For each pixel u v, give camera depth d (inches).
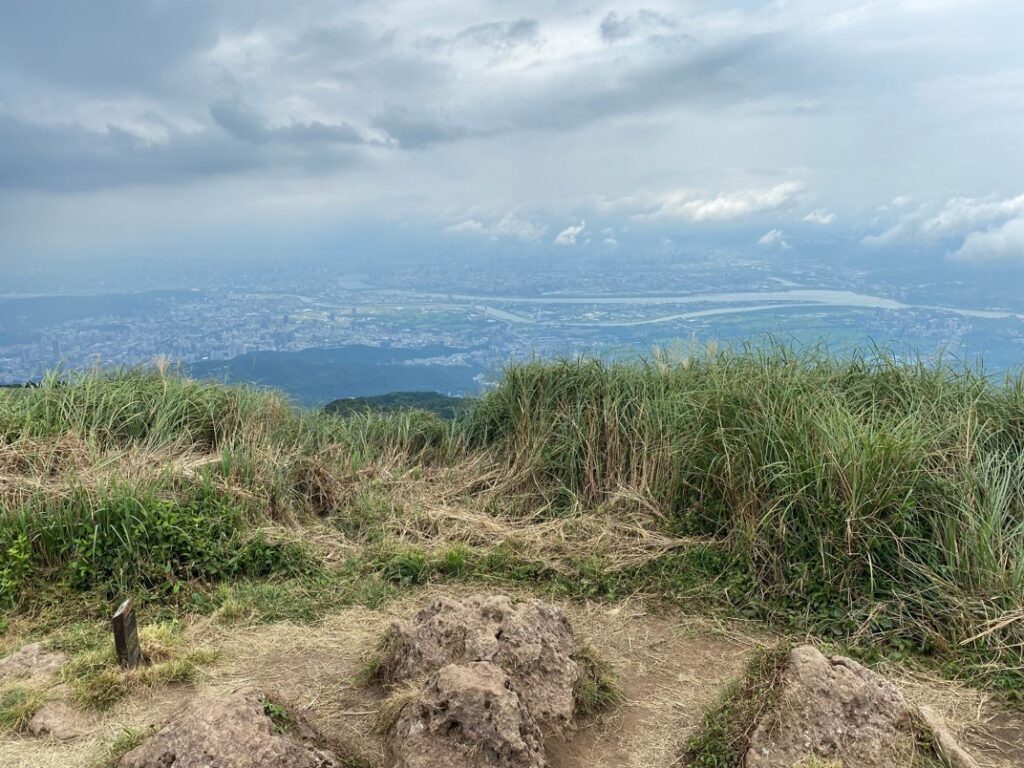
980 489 180.7
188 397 262.8
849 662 121.3
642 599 182.7
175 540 192.1
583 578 192.1
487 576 196.1
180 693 140.0
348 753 116.3
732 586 181.3
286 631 167.2
